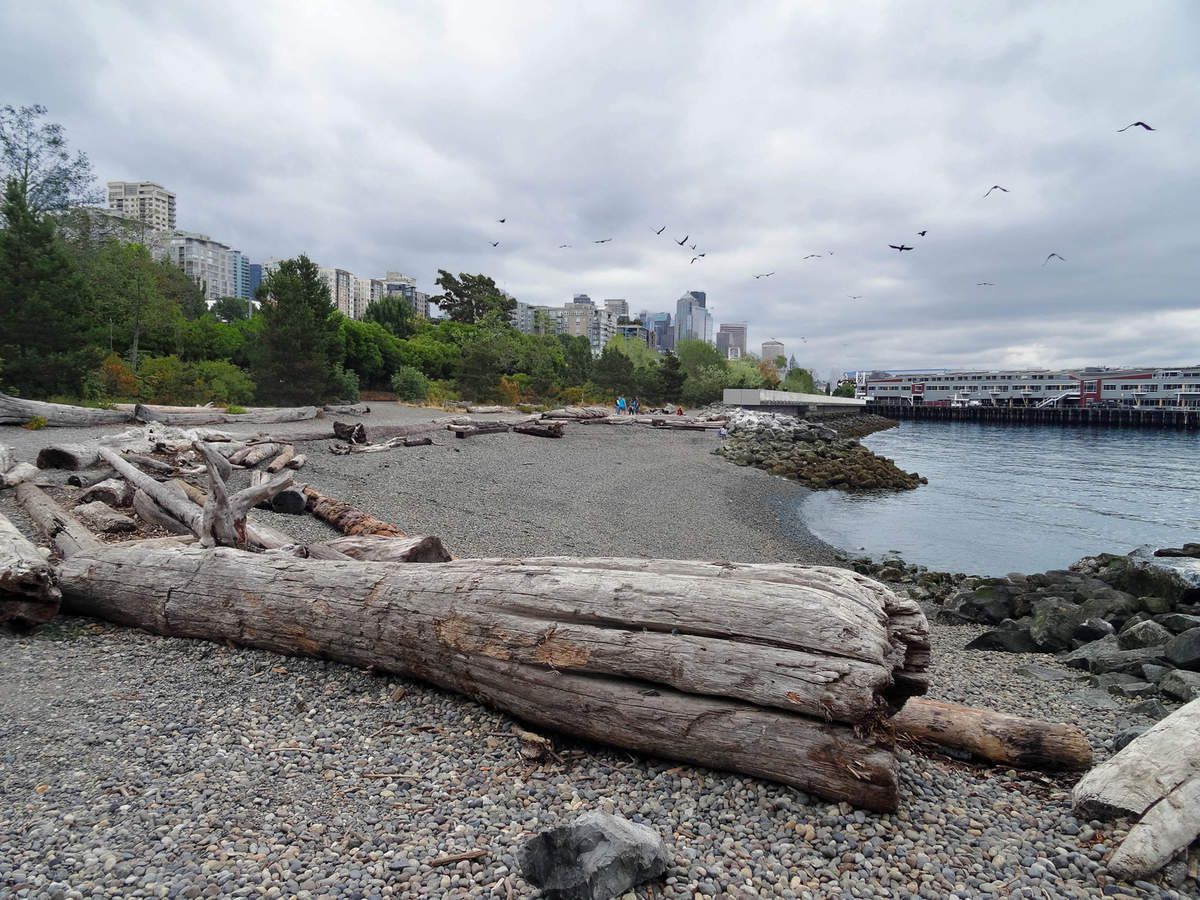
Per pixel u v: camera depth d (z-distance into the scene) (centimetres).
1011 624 916
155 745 423
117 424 2002
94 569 655
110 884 294
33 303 2383
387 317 7106
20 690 496
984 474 3391
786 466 2877
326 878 303
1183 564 1111
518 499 1633
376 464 1797
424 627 484
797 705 362
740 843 333
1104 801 347
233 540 675
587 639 420
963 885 303
